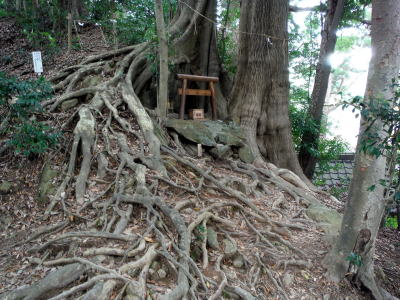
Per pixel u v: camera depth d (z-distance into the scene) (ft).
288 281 13.12
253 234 15.25
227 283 11.82
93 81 24.03
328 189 36.81
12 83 14.26
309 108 31.89
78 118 19.42
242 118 26.63
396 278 17.06
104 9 36.22
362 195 12.79
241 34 27.22
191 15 28.81
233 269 13.03
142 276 10.53
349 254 13.48
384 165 12.51
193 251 12.89
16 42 33.88
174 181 16.75
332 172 39.91
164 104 22.94
